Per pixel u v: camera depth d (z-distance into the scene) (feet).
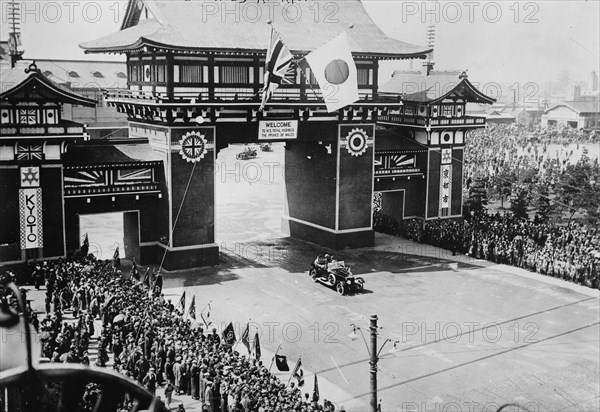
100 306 116.16
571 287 157.58
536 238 191.21
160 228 165.17
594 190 220.64
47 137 139.74
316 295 147.02
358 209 188.96
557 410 95.35
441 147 206.90
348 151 183.73
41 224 143.54
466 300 145.69
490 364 111.75
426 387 102.78
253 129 168.04
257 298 143.95
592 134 313.12
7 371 12.89
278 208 252.62
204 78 160.66
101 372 13.87
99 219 229.04
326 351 116.26
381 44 183.11
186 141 159.53
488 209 244.63
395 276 163.63
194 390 92.43
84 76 307.37
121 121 303.68
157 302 118.83
